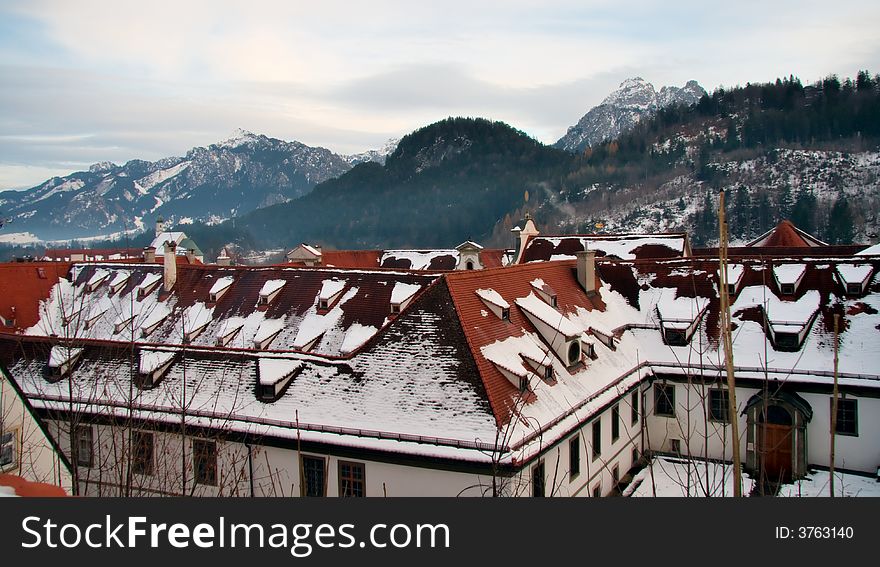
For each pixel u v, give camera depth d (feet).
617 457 109.40
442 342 90.43
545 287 117.60
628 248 193.47
